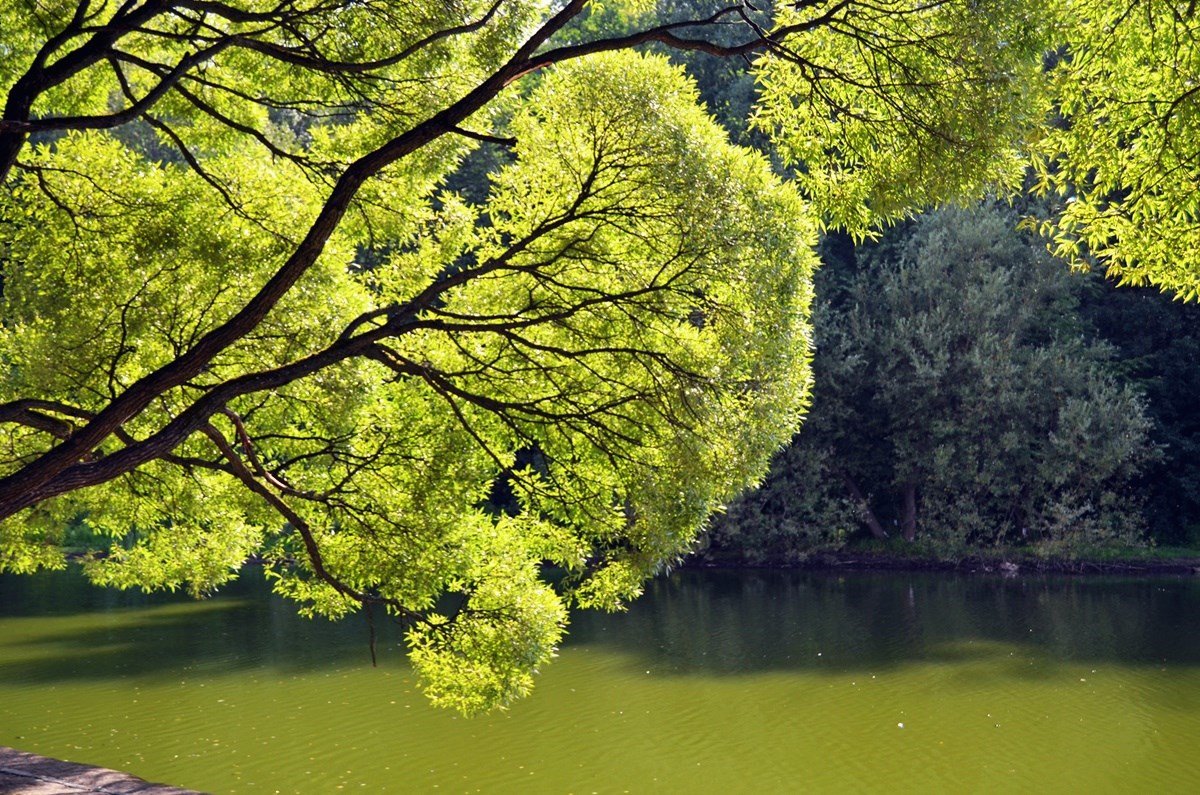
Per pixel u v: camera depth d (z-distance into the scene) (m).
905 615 24.09
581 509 9.04
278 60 9.09
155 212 9.30
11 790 7.03
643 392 8.09
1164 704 15.75
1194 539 33.94
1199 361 35.22
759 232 7.88
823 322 33.81
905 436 33.41
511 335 8.05
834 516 34.00
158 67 8.05
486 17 7.93
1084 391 32.59
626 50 8.05
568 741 14.34
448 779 12.73
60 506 10.62
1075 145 9.02
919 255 33.53
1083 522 31.41
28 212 9.52
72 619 24.30
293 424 10.12
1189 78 8.24
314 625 23.39
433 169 9.31
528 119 8.29
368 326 9.70
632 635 22.28
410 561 9.37
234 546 10.95
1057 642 20.50
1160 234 9.13
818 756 13.56
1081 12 8.34
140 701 16.48
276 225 9.55
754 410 8.27
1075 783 12.41
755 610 25.45
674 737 14.48
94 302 9.27
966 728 14.70
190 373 6.82
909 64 7.16
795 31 7.24
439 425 9.61
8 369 9.73
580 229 8.30
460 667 9.55
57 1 8.91
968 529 32.38
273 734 14.65
